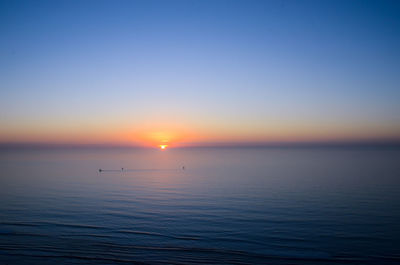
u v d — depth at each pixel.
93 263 24.66
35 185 81.25
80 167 157.50
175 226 37.56
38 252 27.17
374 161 176.62
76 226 37.25
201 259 26.16
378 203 52.31
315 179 91.19
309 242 31.19
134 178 102.88
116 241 31.09
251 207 49.84
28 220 40.31
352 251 28.72
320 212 45.50
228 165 167.12
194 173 120.81
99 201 56.38
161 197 61.34
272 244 30.58
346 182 82.31
